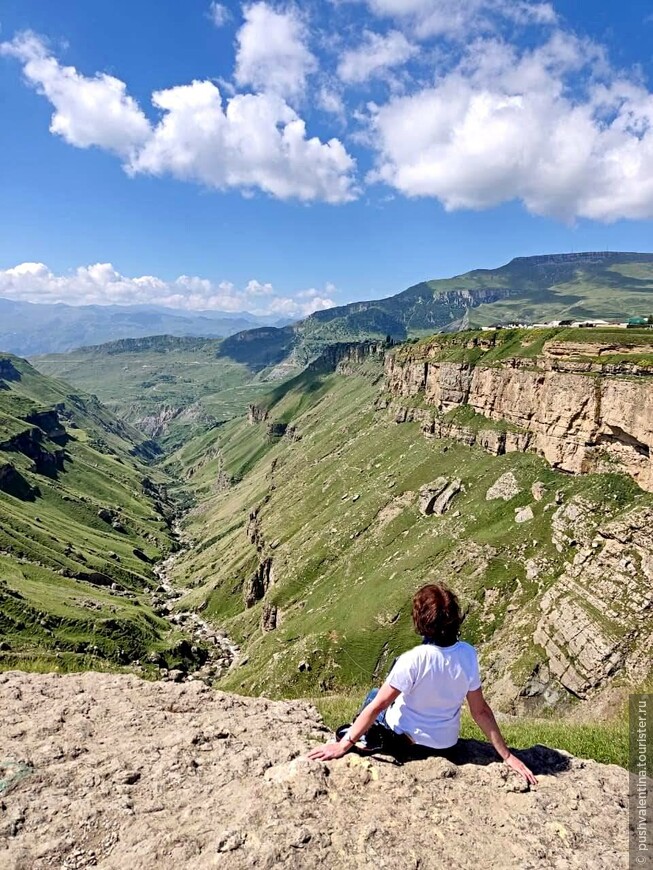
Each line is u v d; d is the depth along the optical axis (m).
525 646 68.56
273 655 109.25
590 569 69.50
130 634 135.38
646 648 56.78
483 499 111.56
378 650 93.75
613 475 86.62
